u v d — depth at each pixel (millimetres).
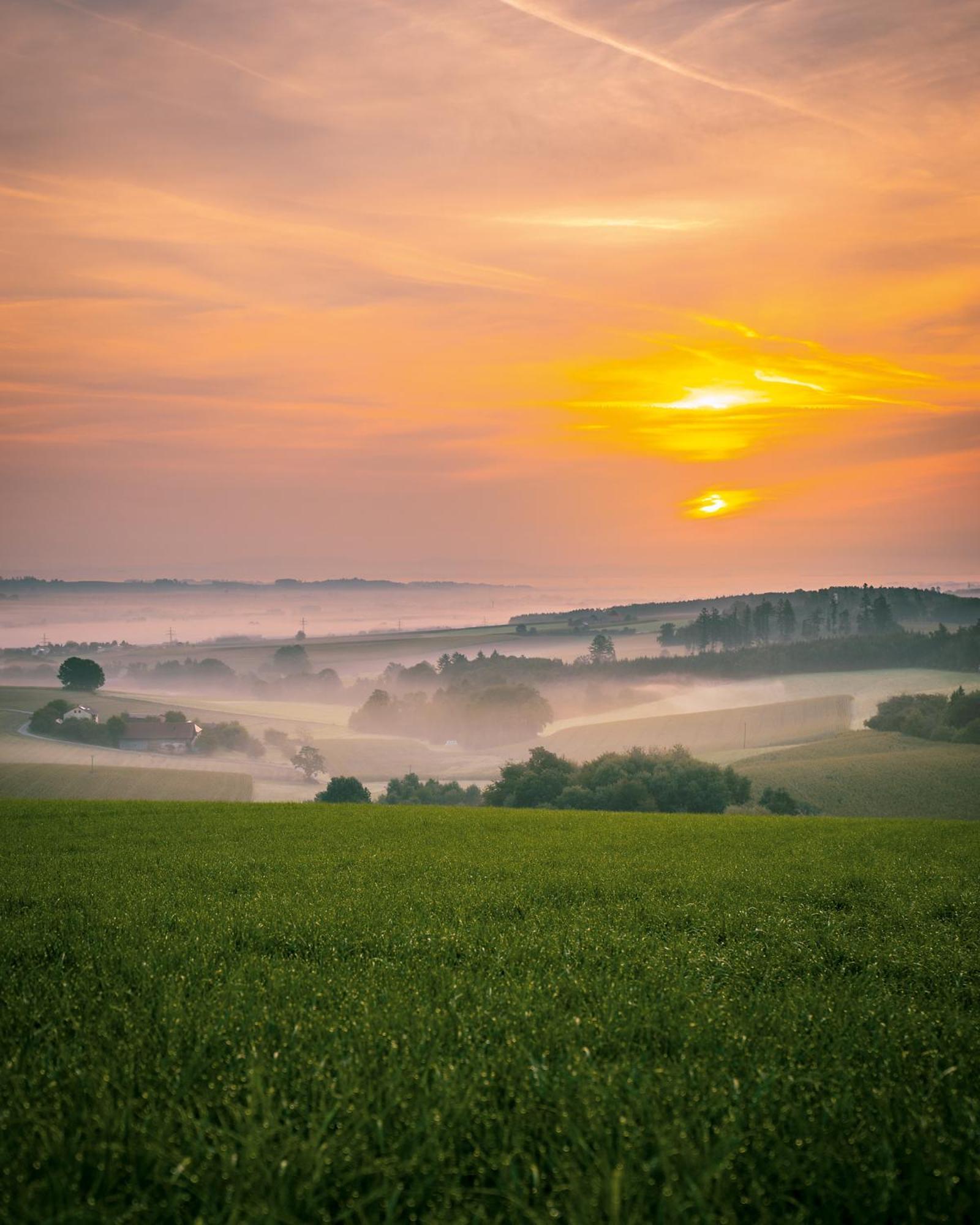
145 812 33500
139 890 14961
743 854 21859
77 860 19703
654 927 12180
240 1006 7309
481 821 31719
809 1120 4957
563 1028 6629
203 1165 4215
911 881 16984
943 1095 5492
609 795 101438
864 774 126938
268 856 20797
